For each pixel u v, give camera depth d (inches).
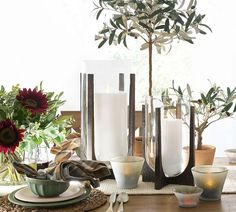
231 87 134.5
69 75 135.6
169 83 137.6
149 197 48.9
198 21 66.2
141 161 52.1
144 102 54.8
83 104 57.9
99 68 59.0
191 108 53.3
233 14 133.6
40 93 53.1
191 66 136.3
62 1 133.8
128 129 58.8
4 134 47.5
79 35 134.9
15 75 134.6
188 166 53.1
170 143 53.2
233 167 63.1
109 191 51.3
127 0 63.0
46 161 56.2
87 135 57.7
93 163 44.8
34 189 44.7
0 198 47.1
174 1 63.3
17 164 45.7
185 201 44.7
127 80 59.4
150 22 62.5
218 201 47.3
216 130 134.2
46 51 134.6
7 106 51.5
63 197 44.8
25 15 133.3
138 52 136.9
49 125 55.6
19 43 133.8
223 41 134.3
